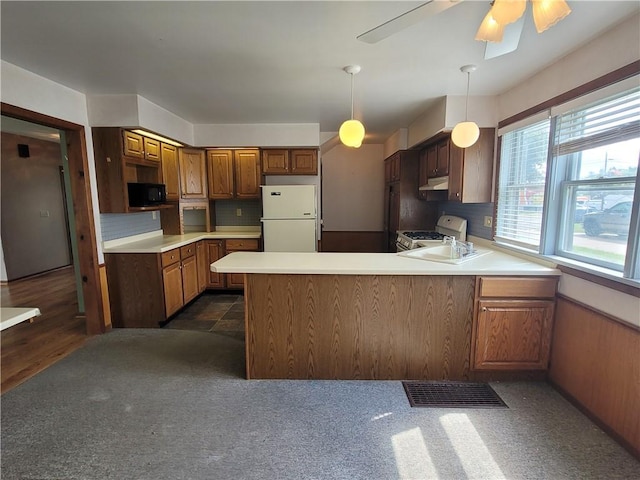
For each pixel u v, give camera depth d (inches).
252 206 197.5
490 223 127.7
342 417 80.5
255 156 179.6
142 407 84.5
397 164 187.9
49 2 62.9
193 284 164.6
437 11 51.7
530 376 96.0
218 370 102.4
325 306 94.2
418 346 95.3
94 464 66.7
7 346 119.3
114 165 127.0
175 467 65.9
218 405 85.3
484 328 93.4
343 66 95.3
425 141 153.0
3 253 198.8
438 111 131.5
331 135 191.6
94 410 83.3
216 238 177.9
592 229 84.4
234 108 140.7
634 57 68.9
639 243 68.8
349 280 93.0
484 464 66.5
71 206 140.2
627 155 73.8
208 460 67.6
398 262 97.7
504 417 80.5
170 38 78.4
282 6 65.2
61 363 106.8
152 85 111.5
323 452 69.6
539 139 102.0
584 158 87.0
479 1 63.1
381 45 82.4
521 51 85.4
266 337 95.9
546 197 95.7
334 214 255.4
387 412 82.4
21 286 194.1
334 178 252.5
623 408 70.6
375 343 95.5
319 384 94.7
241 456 68.6
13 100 93.5
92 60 90.5
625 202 74.7
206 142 173.9
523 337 93.4
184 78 104.9
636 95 70.8
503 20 49.8
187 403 86.1
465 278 92.6
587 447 70.8
